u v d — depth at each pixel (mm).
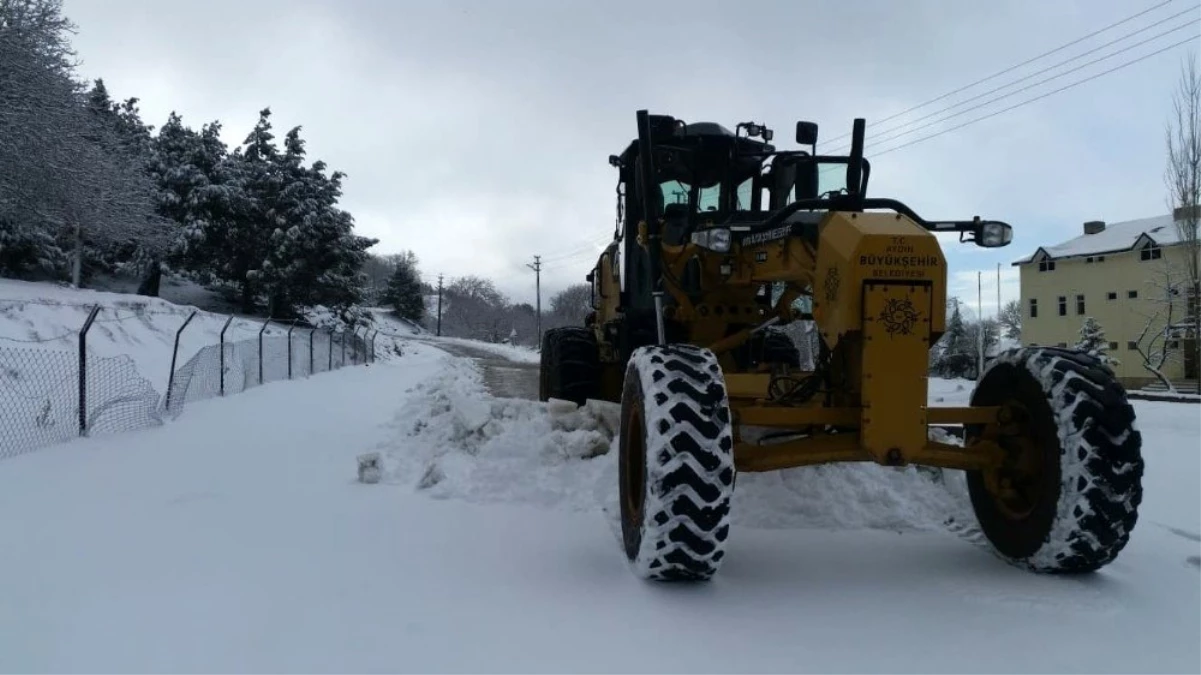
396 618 2988
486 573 3508
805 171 5594
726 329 5199
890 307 3297
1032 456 3604
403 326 73562
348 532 4188
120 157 26609
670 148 5633
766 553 3830
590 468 4980
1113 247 39312
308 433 8086
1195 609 3121
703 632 2863
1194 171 21406
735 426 3627
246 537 4098
